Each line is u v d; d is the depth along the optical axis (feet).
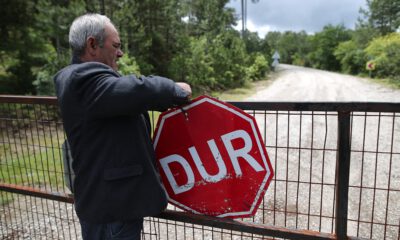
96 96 4.58
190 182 5.97
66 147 7.11
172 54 56.95
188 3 86.84
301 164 16.51
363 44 131.03
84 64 4.83
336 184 5.42
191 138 5.83
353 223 10.79
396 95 47.14
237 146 5.65
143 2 49.90
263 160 5.59
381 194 12.75
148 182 5.16
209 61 65.10
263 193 5.68
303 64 244.63
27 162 16.12
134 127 5.07
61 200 7.69
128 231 5.37
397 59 65.26
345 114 5.16
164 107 4.99
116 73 5.01
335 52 160.56
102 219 5.05
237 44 87.97
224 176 5.79
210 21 90.17
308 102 5.28
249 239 9.49
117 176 4.92
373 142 20.07
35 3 31.42
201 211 6.01
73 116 4.89
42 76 30.14
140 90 4.51
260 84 77.61
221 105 5.63
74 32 5.16
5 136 16.12
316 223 10.91
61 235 10.22
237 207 5.82
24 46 31.73
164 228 10.49
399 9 129.90
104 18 5.26
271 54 139.95
